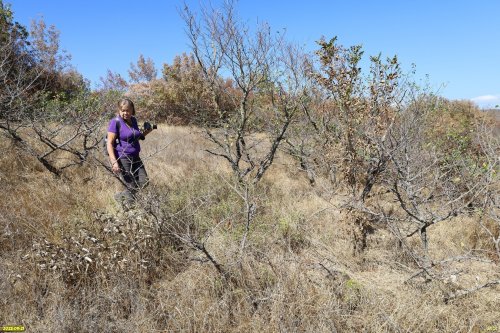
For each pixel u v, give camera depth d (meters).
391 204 5.01
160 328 2.66
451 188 4.25
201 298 2.84
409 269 3.42
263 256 3.33
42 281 2.84
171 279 3.13
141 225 3.20
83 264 2.90
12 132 5.14
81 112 5.87
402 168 3.89
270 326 2.61
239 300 2.85
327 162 4.63
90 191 4.51
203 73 5.68
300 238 3.96
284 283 2.87
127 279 2.89
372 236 4.13
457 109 9.16
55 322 2.47
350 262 3.59
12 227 3.43
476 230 4.10
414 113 4.20
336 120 4.22
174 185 5.11
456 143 5.74
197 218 3.89
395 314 2.73
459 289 3.09
